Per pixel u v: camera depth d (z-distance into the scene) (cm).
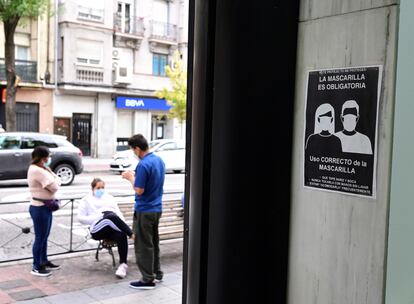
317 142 187
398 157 173
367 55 173
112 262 638
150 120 2962
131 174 560
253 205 187
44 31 2533
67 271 597
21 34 2480
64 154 1503
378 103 170
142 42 2891
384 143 169
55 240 786
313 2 187
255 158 185
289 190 197
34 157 574
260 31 181
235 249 186
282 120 190
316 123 187
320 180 187
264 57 183
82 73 2644
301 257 195
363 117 174
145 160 514
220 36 180
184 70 2633
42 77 2545
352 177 177
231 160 183
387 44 168
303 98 191
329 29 183
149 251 523
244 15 180
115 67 2755
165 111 3005
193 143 188
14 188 1412
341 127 180
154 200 521
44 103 2567
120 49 2802
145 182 512
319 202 188
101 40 2702
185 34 3045
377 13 170
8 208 1070
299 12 192
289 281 199
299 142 193
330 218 185
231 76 181
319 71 186
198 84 184
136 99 2880
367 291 176
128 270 603
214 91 180
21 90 2489
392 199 171
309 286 193
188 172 193
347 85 178
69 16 2570
